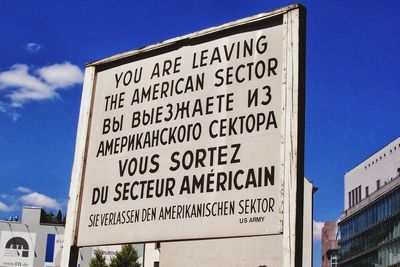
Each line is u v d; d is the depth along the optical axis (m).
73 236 8.09
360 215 92.62
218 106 7.26
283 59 6.86
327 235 117.81
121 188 7.86
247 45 7.23
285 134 6.57
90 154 8.38
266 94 6.89
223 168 6.98
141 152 7.81
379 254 82.19
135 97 8.15
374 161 91.31
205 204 7.00
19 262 66.56
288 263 6.16
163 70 7.96
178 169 7.37
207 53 7.59
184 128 7.48
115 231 7.75
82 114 8.59
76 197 8.21
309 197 40.75
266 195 6.55
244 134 6.93
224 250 36.06
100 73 8.70
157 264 55.78
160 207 7.39
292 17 6.90
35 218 68.00
